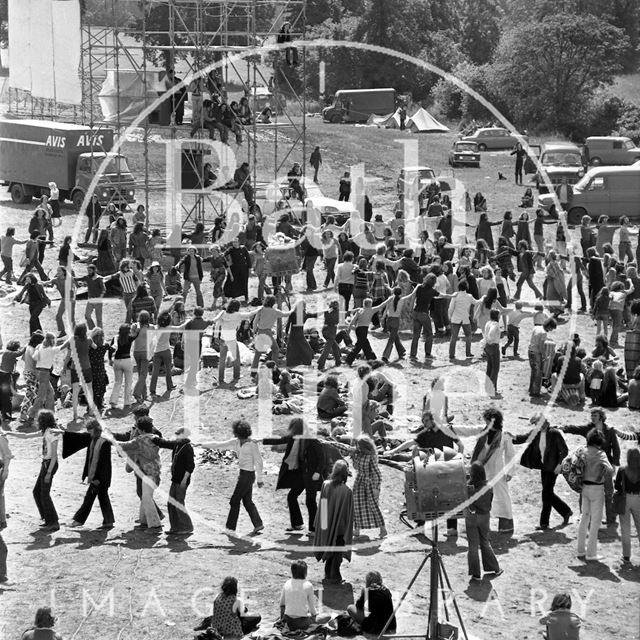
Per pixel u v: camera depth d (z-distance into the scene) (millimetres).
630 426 28500
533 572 21359
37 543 21562
